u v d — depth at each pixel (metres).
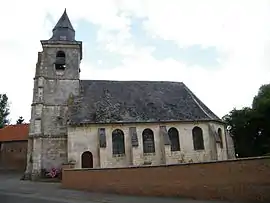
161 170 16.77
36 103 31.52
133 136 30.17
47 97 32.44
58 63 34.19
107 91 34.72
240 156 43.88
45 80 33.03
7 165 46.06
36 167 29.50
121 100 33.69
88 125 29.86
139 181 17.50
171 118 32.06
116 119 30.69
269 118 41.50
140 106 33.28
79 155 29.03
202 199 14.89
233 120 45.00
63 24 36.94
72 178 21.39
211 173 14.84
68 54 34.66
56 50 34.62
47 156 30.38
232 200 13.87
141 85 37.16
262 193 12.91
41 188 22.05
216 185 14.56
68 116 30.80
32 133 31.23
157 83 38.28
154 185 16.86
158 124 31.48
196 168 15.45
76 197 17.19
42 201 15.84
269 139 42.03
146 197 16.48
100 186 19.27
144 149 30.50
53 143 30.88
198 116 32.91
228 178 14.18
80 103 32.19
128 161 29.72
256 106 44.56
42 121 31.31
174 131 31.92
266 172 12.91
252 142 43.94
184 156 31.00
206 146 31.95
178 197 15.80
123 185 18.16
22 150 46.44
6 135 48.34
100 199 16.28
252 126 43.31
